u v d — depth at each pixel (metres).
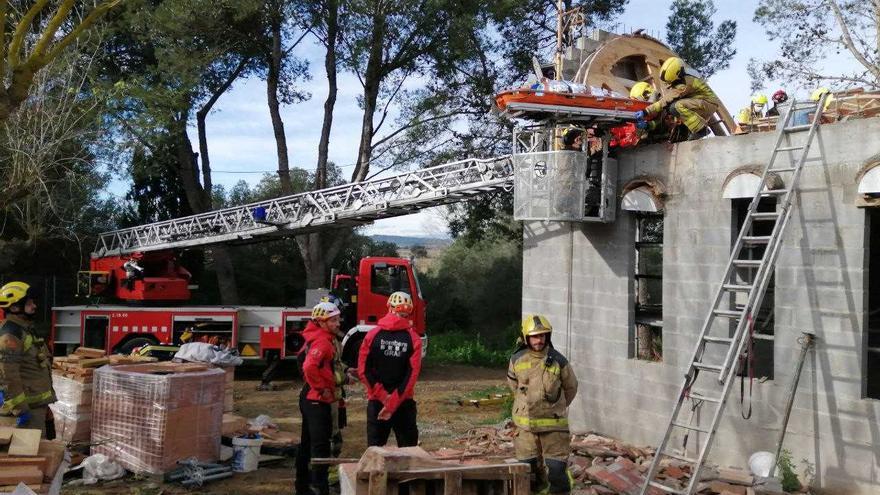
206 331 14.59
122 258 17.52
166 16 20.53
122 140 19.58
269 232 16.50
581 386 9.15
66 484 7.01
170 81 21.52
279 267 29.17
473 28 21.34
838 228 6.62
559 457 5.32
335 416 6.72
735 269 7.50
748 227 6.81
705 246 7.76
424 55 23.75
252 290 28.17
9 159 12.98
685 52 22.36
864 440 6.37
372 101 24.17
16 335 6.16
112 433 7.49
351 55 22.30
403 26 22.34
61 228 20.48
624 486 6.80
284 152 24.97
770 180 7.12
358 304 15.00
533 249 9.98
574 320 9.29
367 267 15.06
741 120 9.52
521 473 4.19
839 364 6.57
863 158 6.45
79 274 17.83
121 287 17.00
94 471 7.18
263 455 8.24
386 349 6.29
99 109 17.02
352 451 9.16
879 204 6.26
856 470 6.41
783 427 6.75
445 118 24.88
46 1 5.77
